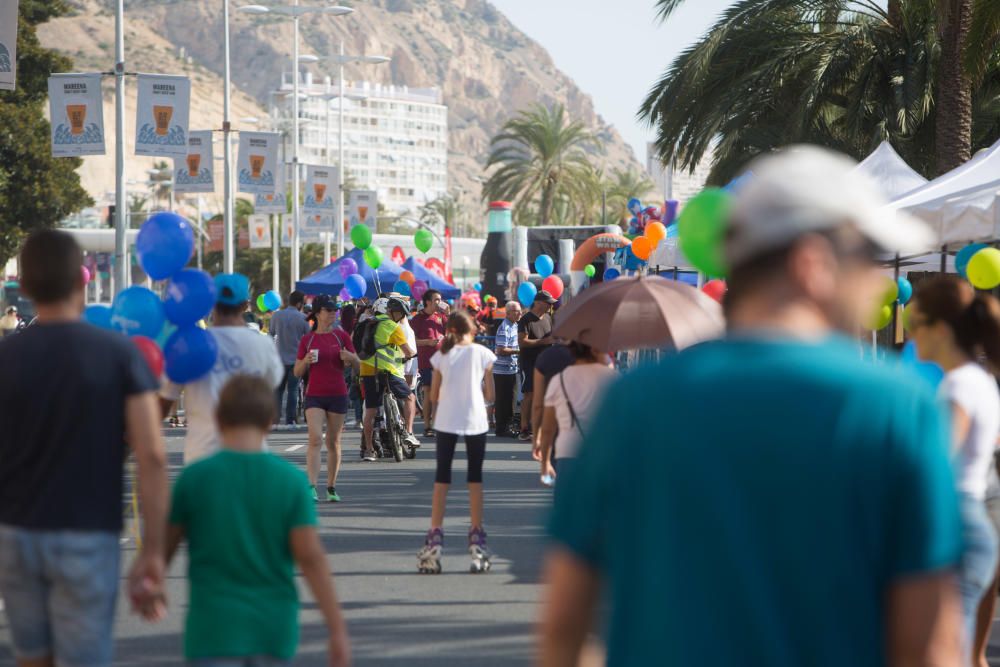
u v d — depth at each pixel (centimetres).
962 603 1113
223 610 960
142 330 1538
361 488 3234
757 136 5578
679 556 444
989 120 5631
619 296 1911
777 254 468
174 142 5597
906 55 5300
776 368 450
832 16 5472
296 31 11488
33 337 978
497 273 8356
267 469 987
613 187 18462
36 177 12275
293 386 5241
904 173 3594
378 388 3912
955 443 1126
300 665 1520
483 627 1731
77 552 961
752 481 440
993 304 1192
